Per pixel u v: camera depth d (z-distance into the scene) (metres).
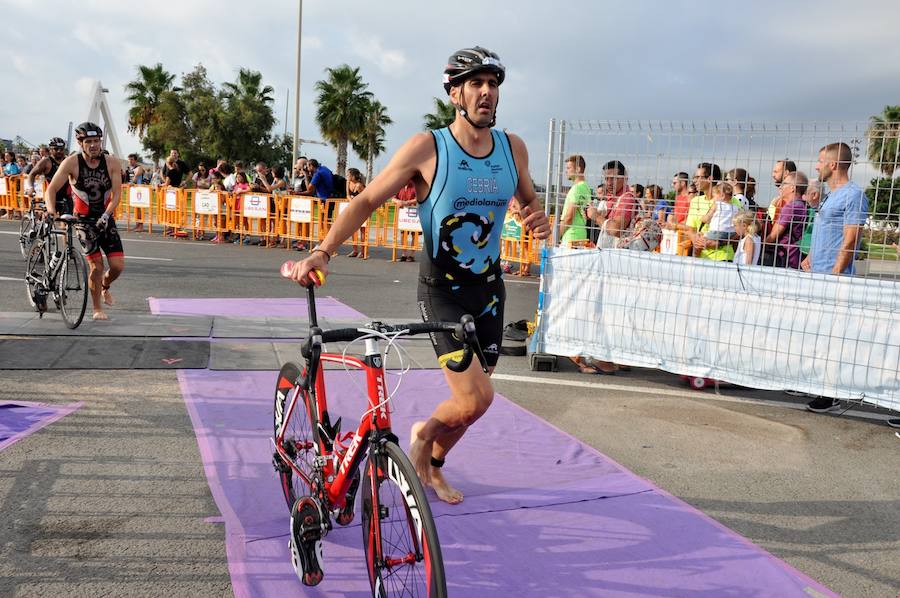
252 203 14.16
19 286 8.10
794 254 5.39
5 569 2.50
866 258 4.74
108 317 6.43
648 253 5.34
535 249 11.73
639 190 6.00
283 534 2.82
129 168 19.12
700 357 5.20
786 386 4.89
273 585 2.48
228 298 8.16
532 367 5.82
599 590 2.56
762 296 4.95
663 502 3.32
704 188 5.64
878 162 4.63
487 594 2.50
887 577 2.77
